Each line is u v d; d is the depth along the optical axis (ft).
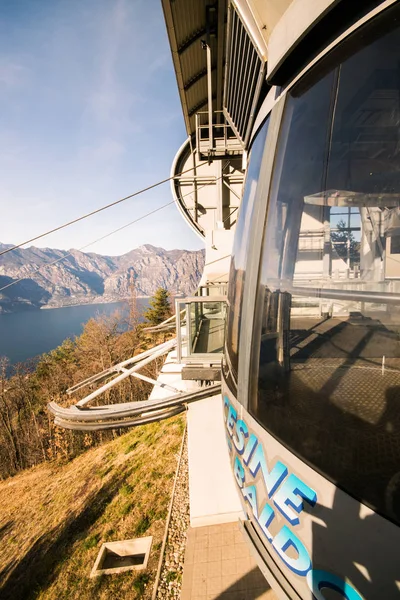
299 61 4.79
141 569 22.48
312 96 4.57
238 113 9.02
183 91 25.91
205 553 16.72
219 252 28.55
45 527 43.52
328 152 4.39
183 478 31.86
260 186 5.91
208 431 19.62
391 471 3.33
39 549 37.78
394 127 3.67
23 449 100.32
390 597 3.05
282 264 5.15
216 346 17.90
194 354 15.90
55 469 83.66
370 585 3.25
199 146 26.94
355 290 4.18
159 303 160.97
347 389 3.98
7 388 116.37
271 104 5.80
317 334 4.47
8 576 34.86
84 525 37.09
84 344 150.10
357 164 4.07
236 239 7.96
